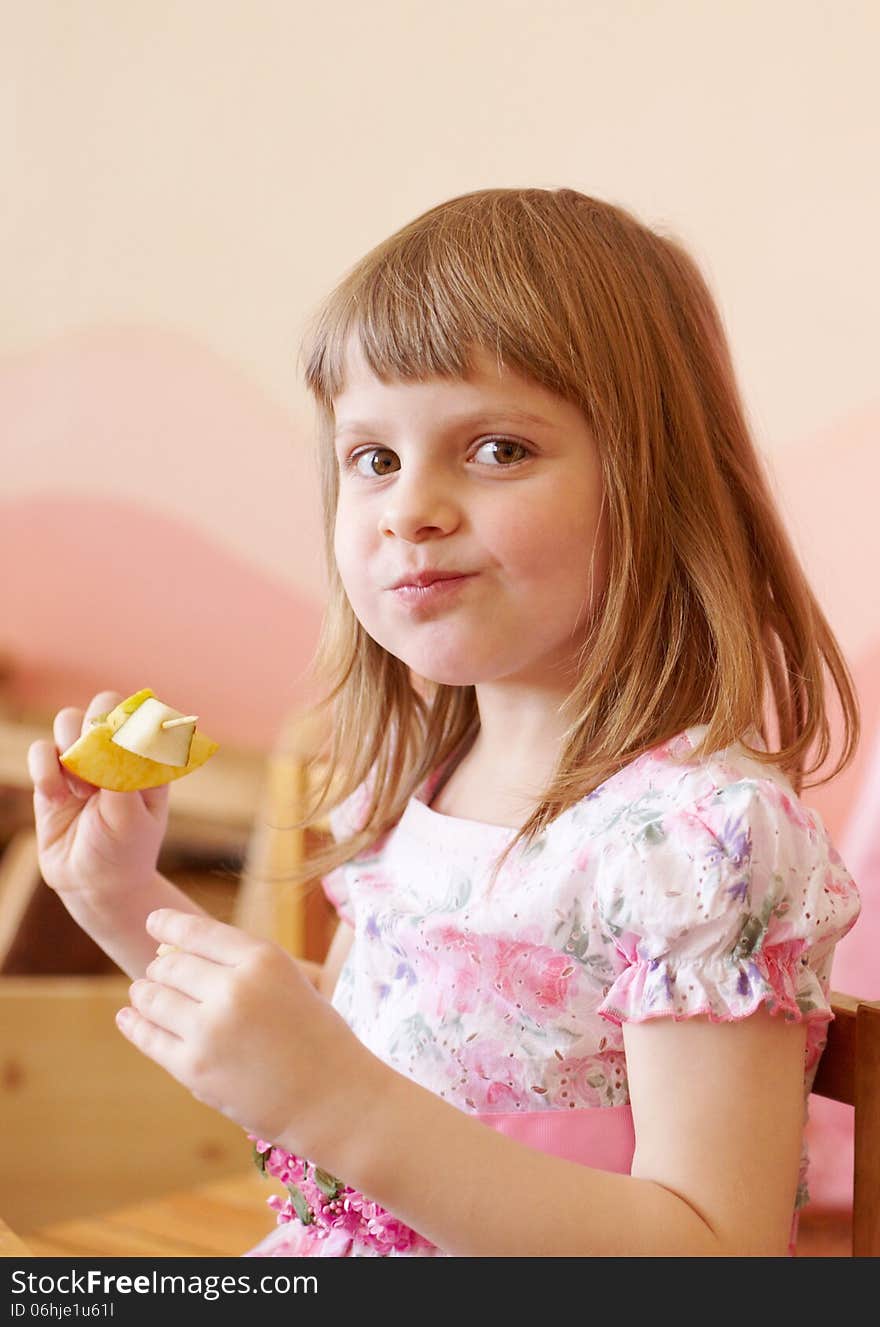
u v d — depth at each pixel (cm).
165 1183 161
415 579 76
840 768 92
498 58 201
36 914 199
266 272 225
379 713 98
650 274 84
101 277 242
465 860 85
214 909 202
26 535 251
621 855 73
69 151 243
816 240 176
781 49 177
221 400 231
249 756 208
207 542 233
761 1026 69
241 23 224
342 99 216
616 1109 78
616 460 77
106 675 245
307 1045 66
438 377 75
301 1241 86
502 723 88
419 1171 65
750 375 182
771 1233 68
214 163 229
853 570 175
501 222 80
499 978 79
